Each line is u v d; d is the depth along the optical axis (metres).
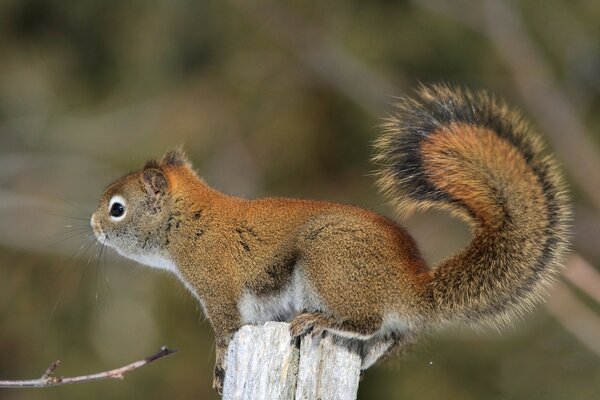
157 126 18.11
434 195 8.15
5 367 16.17
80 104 18.39
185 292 16.16
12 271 17.14
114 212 9.30
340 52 18.58
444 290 8.00
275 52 18.61
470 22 18.66
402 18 18.69
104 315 16.50
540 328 15.97
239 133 18.22
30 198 17.88
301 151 18.12
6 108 18.55
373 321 7.99
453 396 15.45
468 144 8.06
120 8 17.83
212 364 15.92
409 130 8.20
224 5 18.20
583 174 18.11
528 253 8.00
